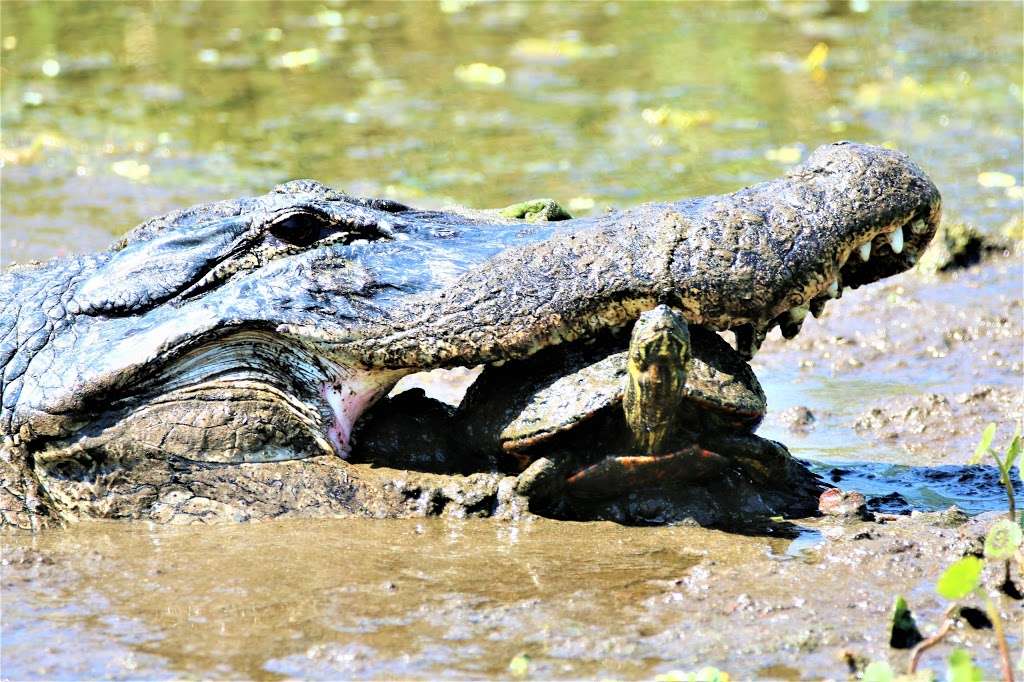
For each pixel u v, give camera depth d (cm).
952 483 1342
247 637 1014
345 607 1054
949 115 2800
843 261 1173
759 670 946
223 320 1220
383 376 1247
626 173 2478
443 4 4000
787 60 3288
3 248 2119
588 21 3762
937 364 1744
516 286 1180
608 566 1112
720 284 1148
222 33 3678
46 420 1231
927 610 1017
